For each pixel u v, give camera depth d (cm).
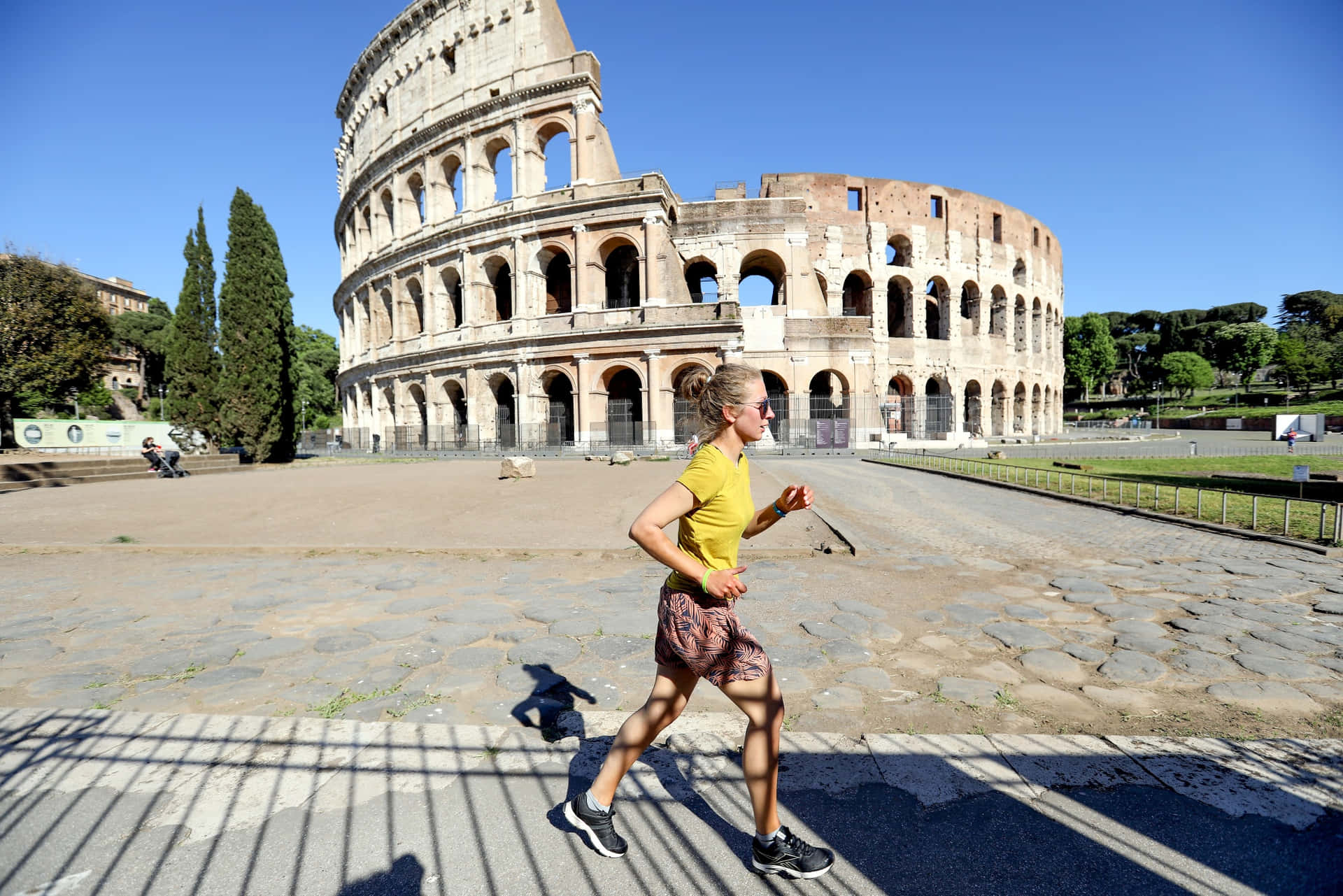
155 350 7325
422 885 217
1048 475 1694
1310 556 757
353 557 839
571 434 4006
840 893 213
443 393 3956
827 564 766
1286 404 6869
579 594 643
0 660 463
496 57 3700
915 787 275
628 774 288
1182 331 9275
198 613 584
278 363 3008
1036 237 5297
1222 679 405
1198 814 251
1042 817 252
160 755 304
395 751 308
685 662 228
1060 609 569
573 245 3450
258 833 245
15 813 258
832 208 4316
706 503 234
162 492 1527
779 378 3931
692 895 213
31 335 3127
